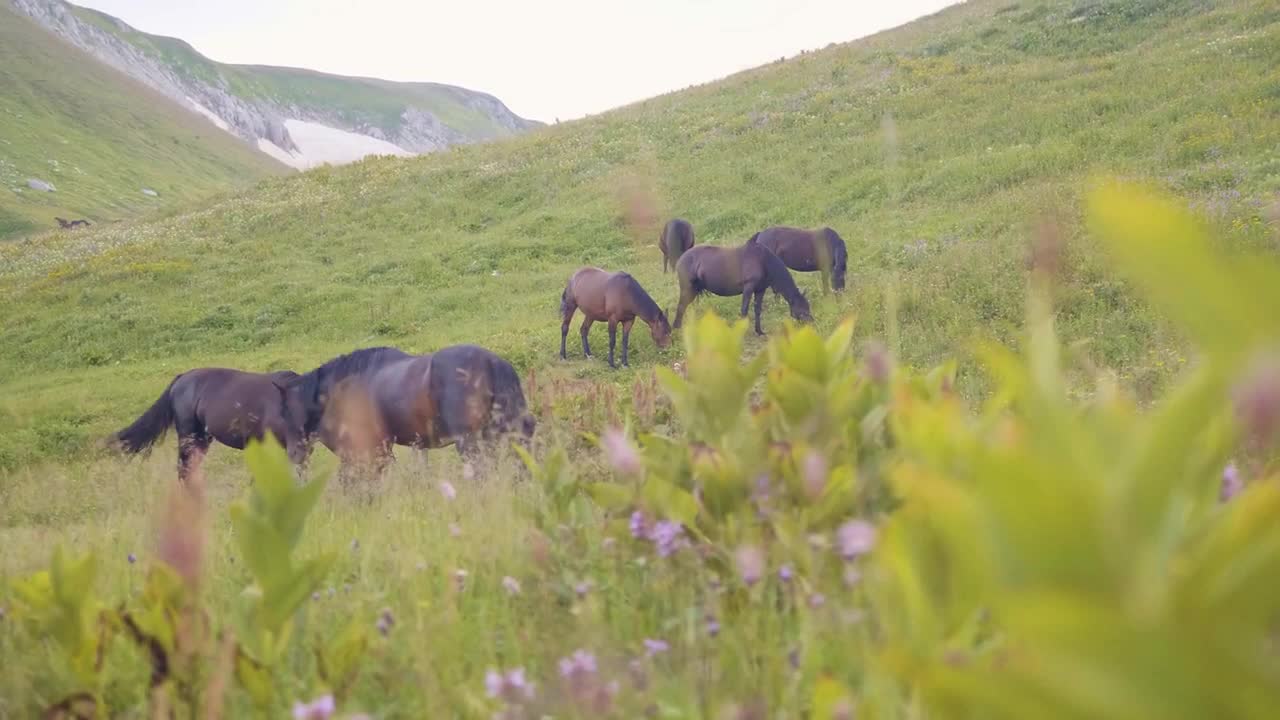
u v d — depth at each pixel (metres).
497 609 2.55
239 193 36.41
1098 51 30.08
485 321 19.53
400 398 8.13
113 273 25.62
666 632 2.10
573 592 2.31
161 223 33.44
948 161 22.73
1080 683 0.37
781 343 2.49
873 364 1.61
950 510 0.45
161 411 10.48
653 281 19.91
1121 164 18.77
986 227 16.95
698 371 2.46
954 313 12.41
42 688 2.08
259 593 2.00
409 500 5.21
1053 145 21.53
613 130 34.72
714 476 2.34
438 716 1.78
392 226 28.78
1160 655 0.36
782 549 2.07
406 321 20.55
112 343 21.31
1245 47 24.75
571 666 1.66
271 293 23.41
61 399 16.45
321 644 2.07
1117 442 0.54
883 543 0.93
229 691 1.86
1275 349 0.28
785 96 33.47
